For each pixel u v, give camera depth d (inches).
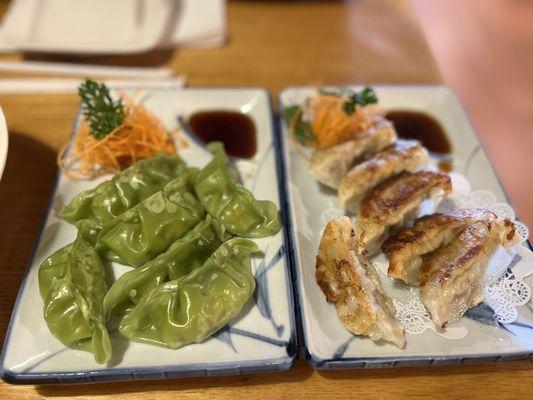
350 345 8.4
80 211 10.1
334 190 11.7
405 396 8.2
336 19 17.0
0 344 8.8
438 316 8.7
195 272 8.7
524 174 17.1
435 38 21.1
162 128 12.2
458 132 13.0
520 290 9.3
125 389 8.1
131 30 14.8
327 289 9.1
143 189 10.3
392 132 12.1
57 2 15.3
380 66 15.4
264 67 15.1
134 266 9.4
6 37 14.2
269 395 8.2
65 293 8.3
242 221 10.1
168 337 8.1
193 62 15.0
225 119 12.9
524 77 19.7
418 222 10.0
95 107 11.1
